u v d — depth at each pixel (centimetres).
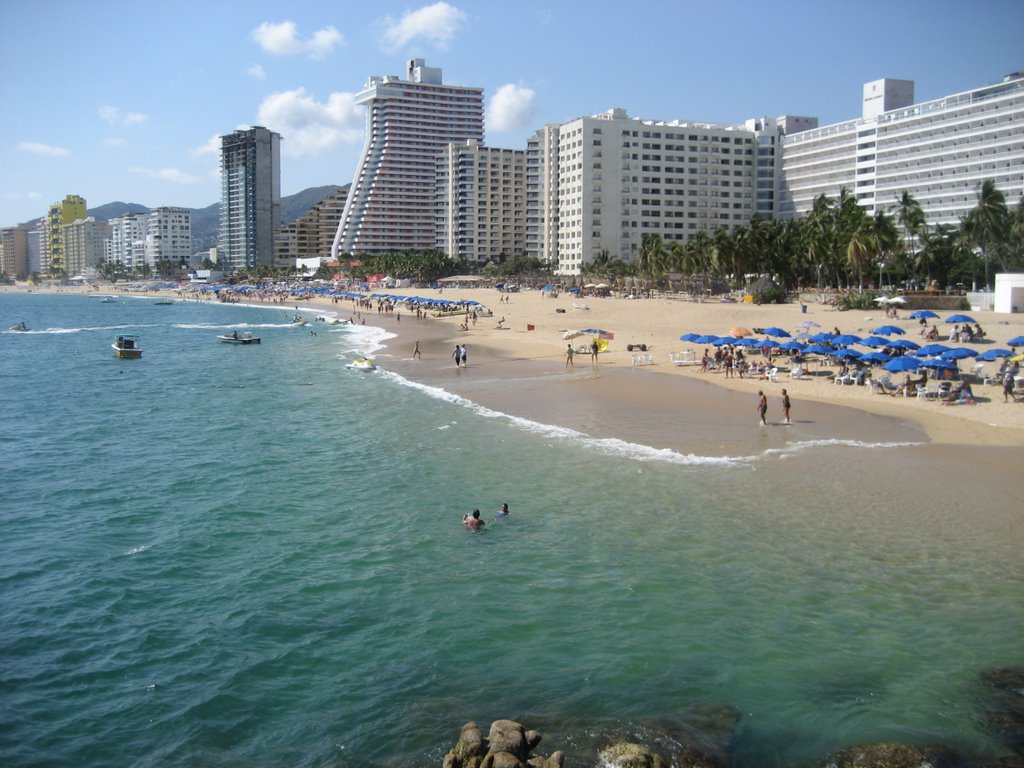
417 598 2253
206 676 1889
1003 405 4422
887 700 1670
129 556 2664
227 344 10331
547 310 12744
